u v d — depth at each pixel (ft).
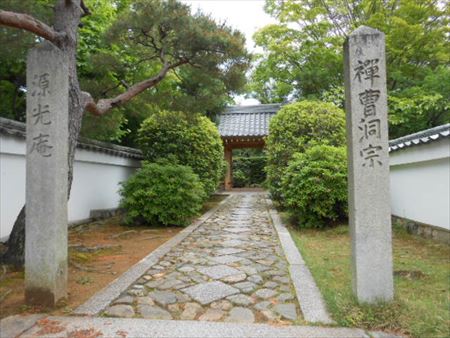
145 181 28.02
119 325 10.36
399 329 9.82
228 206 40.68
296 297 12.57
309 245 21.01
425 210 22.59
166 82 37.81
